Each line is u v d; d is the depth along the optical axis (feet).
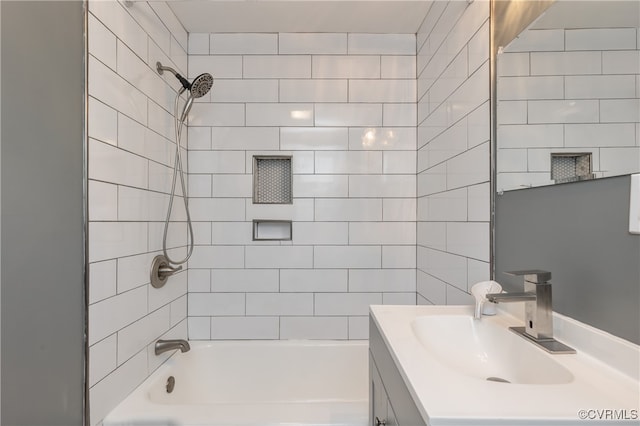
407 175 6.80
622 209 2.39
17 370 2.86
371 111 6.79
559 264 3.01
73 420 3.49
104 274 3.97
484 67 4.17
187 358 6.08
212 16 6.20
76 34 3.53
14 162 2.83
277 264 6.76
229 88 6.73
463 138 4.72
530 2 3.35
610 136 2.48
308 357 6.54
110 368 4.09
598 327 2.59
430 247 6.00
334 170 6.77
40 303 3.09
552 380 2.49
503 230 3.84
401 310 3.70
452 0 5.07
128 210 4.49
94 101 3.79
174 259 6.00
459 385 2.06
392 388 2.70
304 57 6.76
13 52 2.81
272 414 3.87
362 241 6.79
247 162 6.72
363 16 6.25
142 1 4.88
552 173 3.07
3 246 2.74
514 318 3.48
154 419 3.94
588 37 2.69
